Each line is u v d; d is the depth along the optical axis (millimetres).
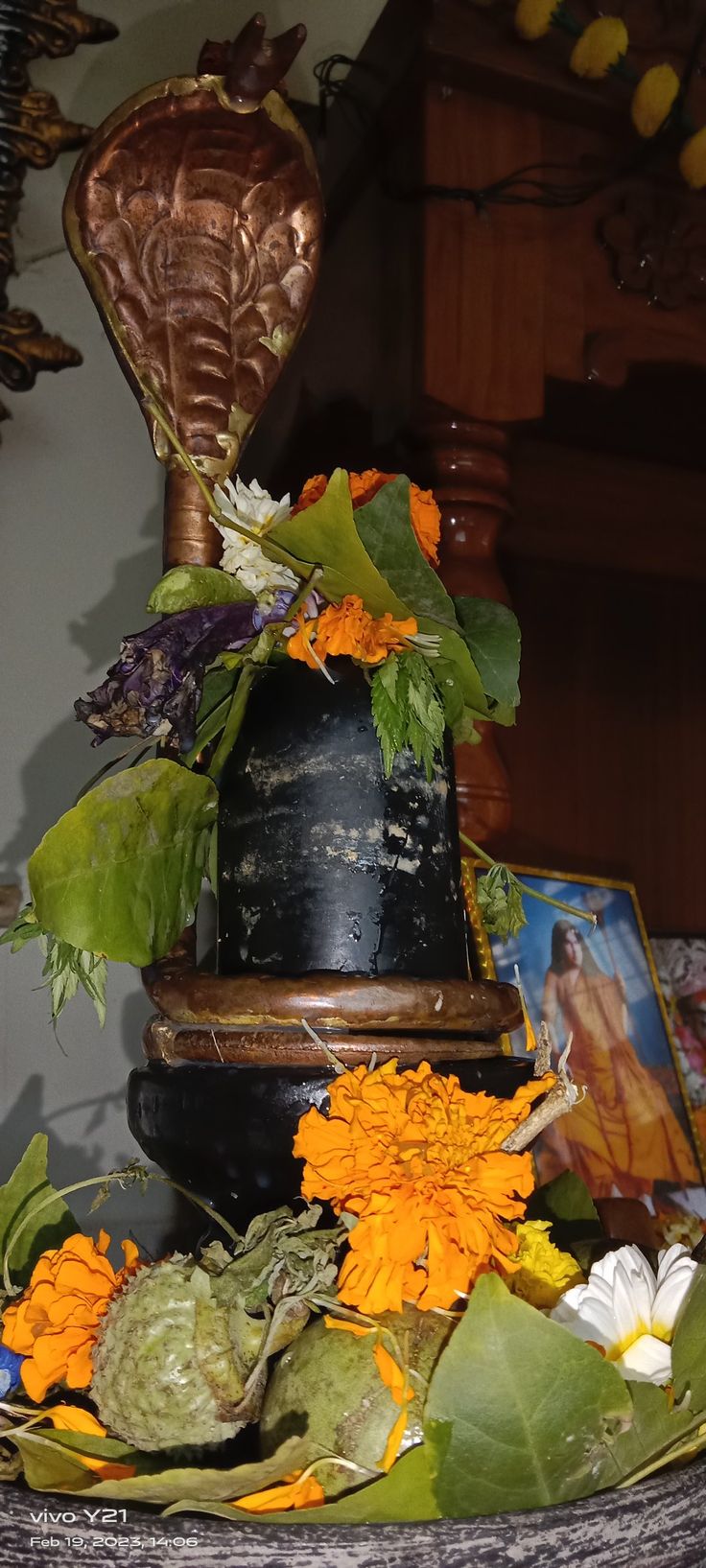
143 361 621
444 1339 397
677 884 1518
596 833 1477
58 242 1260
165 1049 530
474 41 1080
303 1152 412
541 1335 359
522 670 1461
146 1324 401
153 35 1307
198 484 597
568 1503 354
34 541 1228
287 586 543
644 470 1459
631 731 1516
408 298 1090
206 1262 437
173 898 540
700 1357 400
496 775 1029
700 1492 374
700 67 1186
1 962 1155
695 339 1174
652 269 1150
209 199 629
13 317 1223
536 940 1101
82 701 501
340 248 1249
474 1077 502
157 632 516
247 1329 408
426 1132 404
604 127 1151
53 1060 1153
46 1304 432
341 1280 397
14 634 1207
